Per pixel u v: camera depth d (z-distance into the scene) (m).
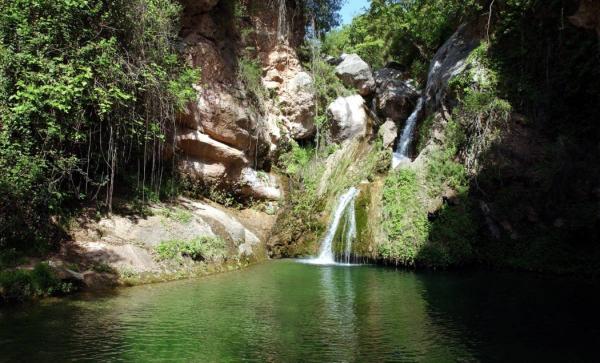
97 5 12.73
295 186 19.89
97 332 8.17
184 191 16.73
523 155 16.17
